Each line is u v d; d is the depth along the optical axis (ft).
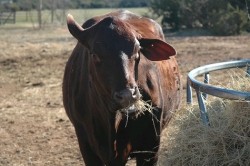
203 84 14.88
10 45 75.87
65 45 76.33
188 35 93.86
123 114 14.78
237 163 13.98
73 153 27.09
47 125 32.35
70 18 15.49
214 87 14.38
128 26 14.48
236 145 14.28
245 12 91.61
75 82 17.56
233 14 91.66
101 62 13.87
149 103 16.47
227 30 91.50
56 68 55.11
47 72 52.70
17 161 26.14
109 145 15.98
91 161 17.54
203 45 70.23
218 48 65.98
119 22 14.44
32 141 29.30
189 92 17.29
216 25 92.32
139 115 16.14
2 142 29.19
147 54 15.42
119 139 16.16
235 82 17.35
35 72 52.90
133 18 19.88
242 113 14.28
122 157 16.48
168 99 18.90
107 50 13.79
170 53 15.30
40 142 29.04
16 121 33.58
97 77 14.20
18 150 27.76
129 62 13.73
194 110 16.34
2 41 87.56
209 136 14.57
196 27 104.22
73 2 169.89
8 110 36.70
